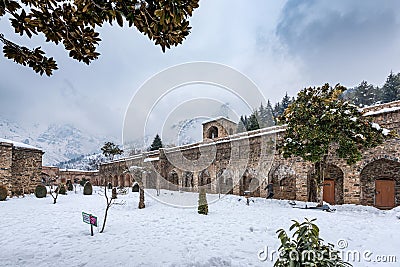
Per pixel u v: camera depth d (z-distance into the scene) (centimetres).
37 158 1697
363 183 1036
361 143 816
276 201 1091
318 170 930
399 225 602
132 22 203
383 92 2875
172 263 352
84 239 481
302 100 921
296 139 932
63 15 223
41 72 283
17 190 1548
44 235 513
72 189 2002
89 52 262
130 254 392
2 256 382
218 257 373
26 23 227
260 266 341
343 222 632
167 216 736
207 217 716
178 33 215
